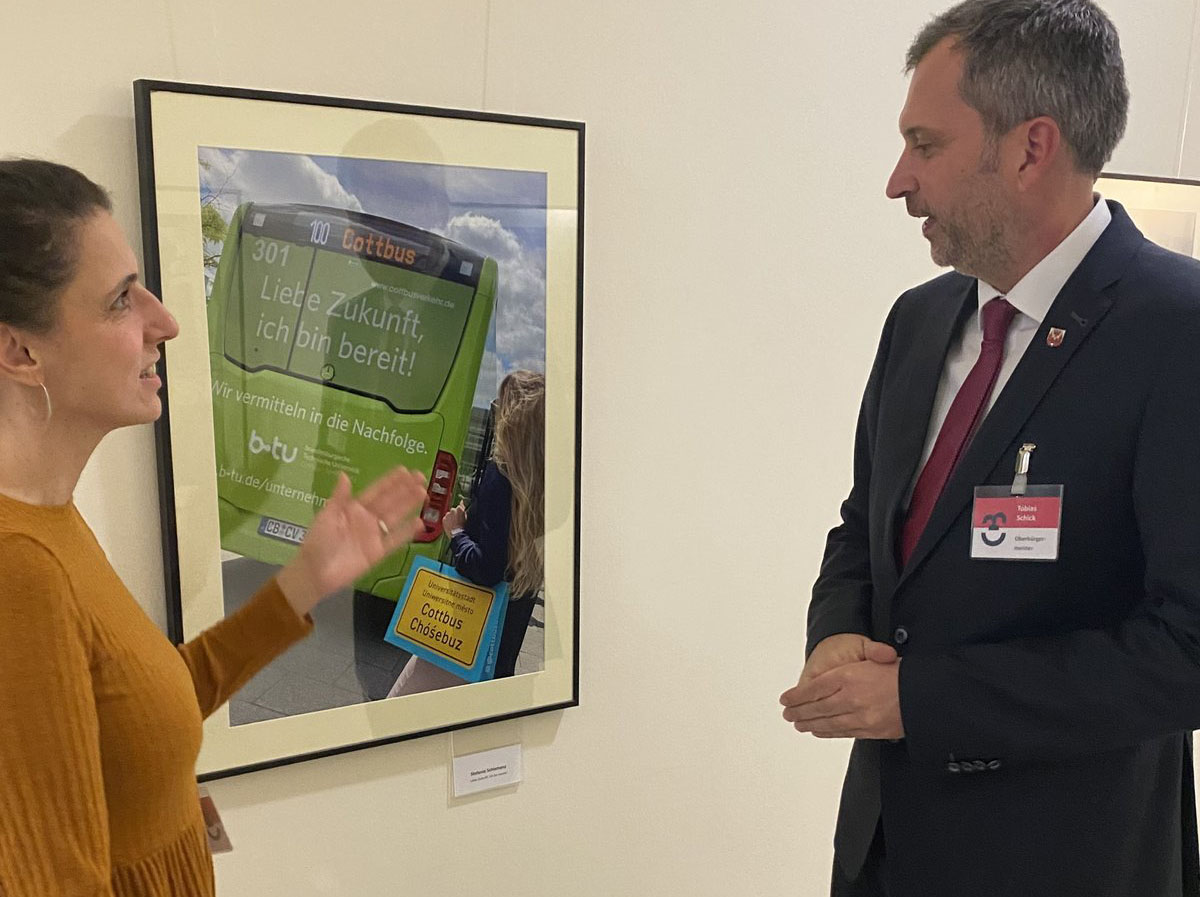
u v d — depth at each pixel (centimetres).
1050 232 126
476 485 177
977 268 131
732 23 194
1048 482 122
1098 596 123
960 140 123
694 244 198
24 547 89
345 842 179
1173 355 114
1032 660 119
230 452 156
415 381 169
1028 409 124
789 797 231
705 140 195
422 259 166
